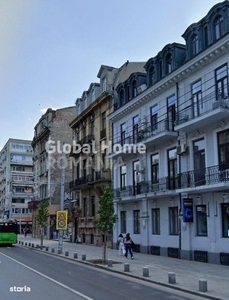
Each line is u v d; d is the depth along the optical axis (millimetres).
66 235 47125
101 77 35312
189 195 20531
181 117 21078
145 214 25156
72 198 41656
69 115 50938
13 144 84188
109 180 31109
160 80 23312
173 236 22016
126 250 21656
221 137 18438
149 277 13867
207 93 19250
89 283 12672
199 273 14883
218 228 18203
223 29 18547
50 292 10703
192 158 20500
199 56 19500
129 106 27844
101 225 19484
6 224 37312
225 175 17422
